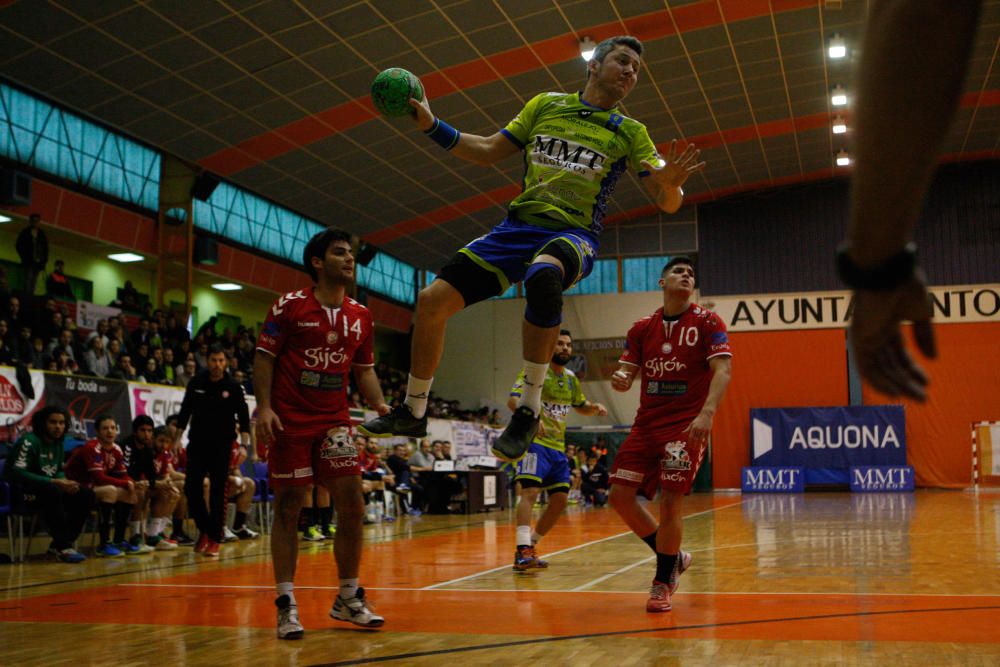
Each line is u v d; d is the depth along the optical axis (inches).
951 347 1010.1
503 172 909.2
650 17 671.1
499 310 1152.2
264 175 812.6
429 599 210.1
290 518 167.9
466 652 142.0
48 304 567.5
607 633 157.6
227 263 828.0
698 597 203.6
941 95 27.7
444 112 760.3
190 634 165.0
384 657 139.1
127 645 153.8
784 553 313.7
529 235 118.8
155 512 380.8
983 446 983.6
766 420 1031.6
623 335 1100.5
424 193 927.0
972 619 166.1
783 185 1084.5
